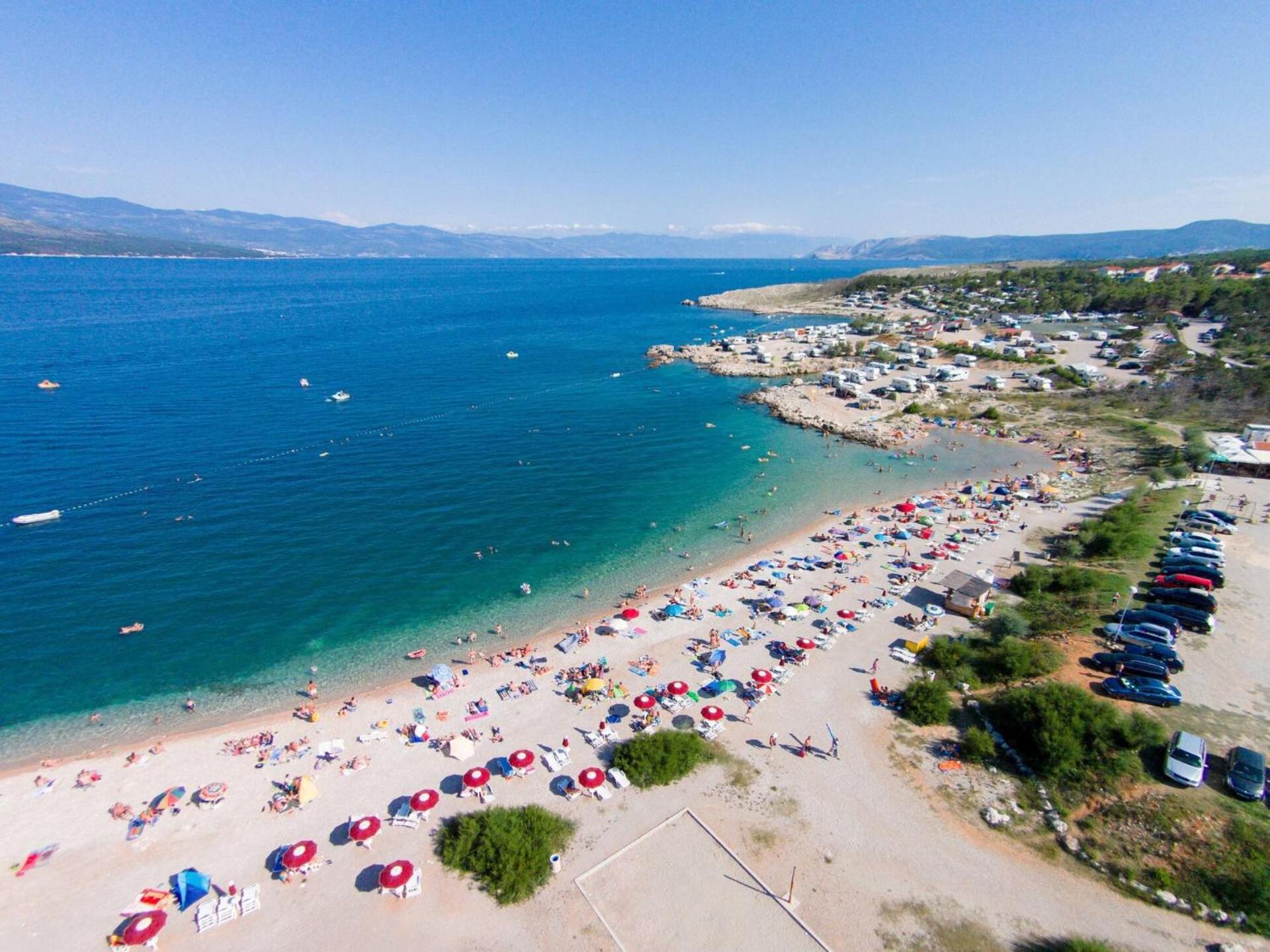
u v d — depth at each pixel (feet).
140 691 122.52
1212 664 116.98
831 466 249.55
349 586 159.43
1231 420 256.32
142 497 203.62
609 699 119.55
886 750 105.40
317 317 625.00
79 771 103.65
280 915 79.87
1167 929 75.31
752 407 334.24
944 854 86.22
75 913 80.28
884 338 478.59
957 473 239.09
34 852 88.53
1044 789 94.63
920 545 179.11
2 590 151.23
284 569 165.99
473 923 78.38
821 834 89.71
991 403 324.39
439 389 354.13
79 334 471.21
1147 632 123.03
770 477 237.66
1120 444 255.09
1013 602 147.74
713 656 129.29
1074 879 82.07
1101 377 345.10
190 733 112.47
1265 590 140.77
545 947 75.41
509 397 342.85
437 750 107.34
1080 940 73.46
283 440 262.47
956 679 119.55
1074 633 129.29
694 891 81.92
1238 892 76.54
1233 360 343.87
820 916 78.33
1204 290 495.41
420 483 223.51
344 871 85.61
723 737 108.99
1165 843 83.56
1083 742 96.53
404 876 81.87
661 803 95.61
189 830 92.32
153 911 79.82
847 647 133.80
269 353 431.02
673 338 535.60
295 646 136.56
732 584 160.45
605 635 140.46
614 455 259.19
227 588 156.25
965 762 101.91
